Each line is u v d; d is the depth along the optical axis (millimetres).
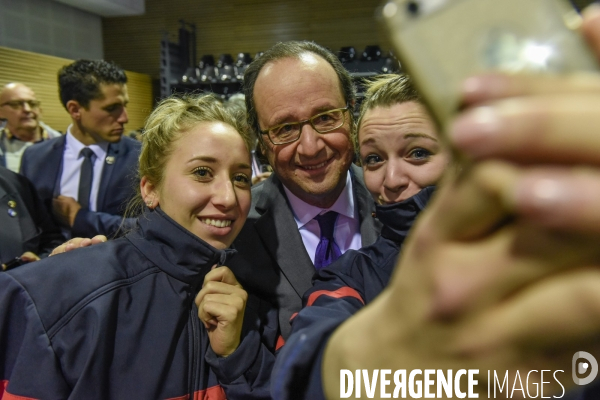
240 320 881
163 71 5312
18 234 1770
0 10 5359
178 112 982
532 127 178
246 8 6195
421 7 266
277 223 1215
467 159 204
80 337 812
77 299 837
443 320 228
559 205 172
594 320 201
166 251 929
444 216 218
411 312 244
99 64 2164
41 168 2234
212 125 957
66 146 2275
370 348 286
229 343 862
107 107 2158
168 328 872
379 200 937
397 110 857
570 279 203
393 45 270
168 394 834
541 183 177
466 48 256
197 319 925
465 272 216
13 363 843
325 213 1272
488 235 220
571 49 243
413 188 870
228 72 5141
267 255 1185
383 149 880
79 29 6402
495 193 188
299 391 440
